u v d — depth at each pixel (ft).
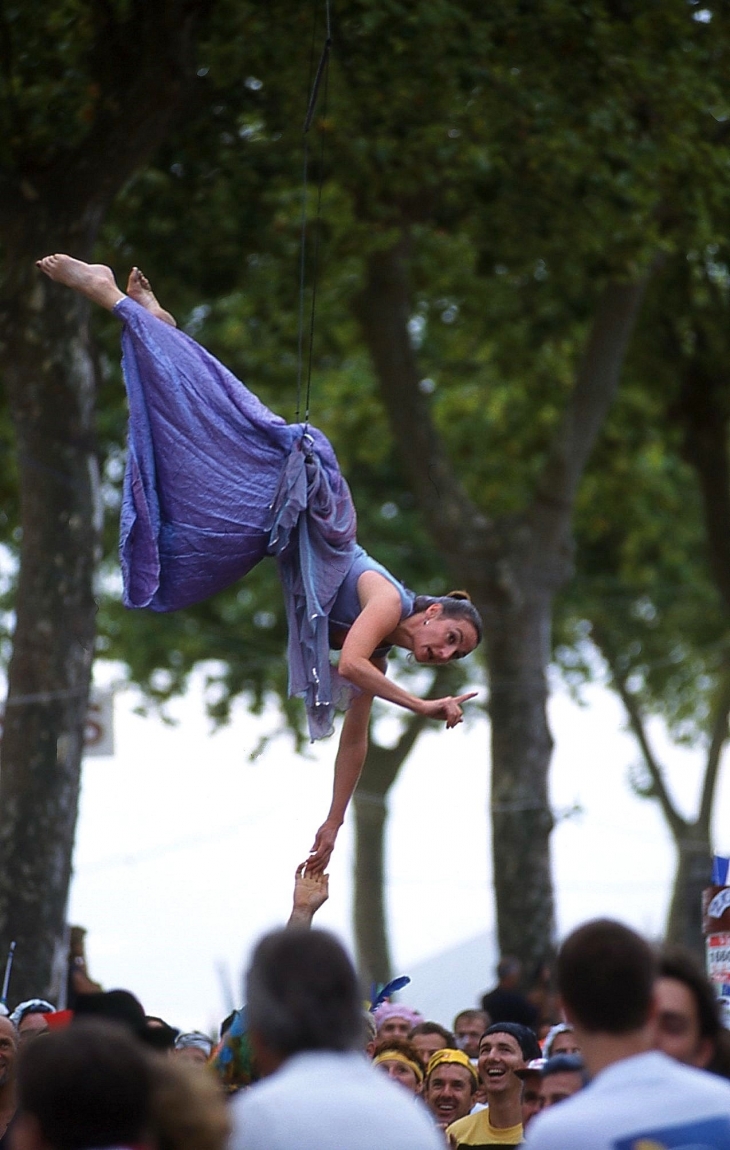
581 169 110.32
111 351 132.05
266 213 122.42
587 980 29.50
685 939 188.96
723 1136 28.12
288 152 115.44
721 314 145.59
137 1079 26.22
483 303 145.59
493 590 134.10
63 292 94.99
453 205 127.34
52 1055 26.14
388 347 134.10
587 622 213.66
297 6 98.58
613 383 136.05
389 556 193.57
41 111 99.50
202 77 103.76
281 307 138.31
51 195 94.32
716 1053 35.42
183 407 43.62
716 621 208.03
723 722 213.46
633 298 134.51
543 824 132.57
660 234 128.36
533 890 131.34
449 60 100.53
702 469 155.74
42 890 94.58
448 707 40.34
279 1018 27.09
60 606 96.12
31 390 95.50
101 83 95.14
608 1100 28.48
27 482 96.78
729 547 155.33
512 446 172.65
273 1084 26.73
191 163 116.16
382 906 209.15
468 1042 78.07
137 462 43.62
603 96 104.99
